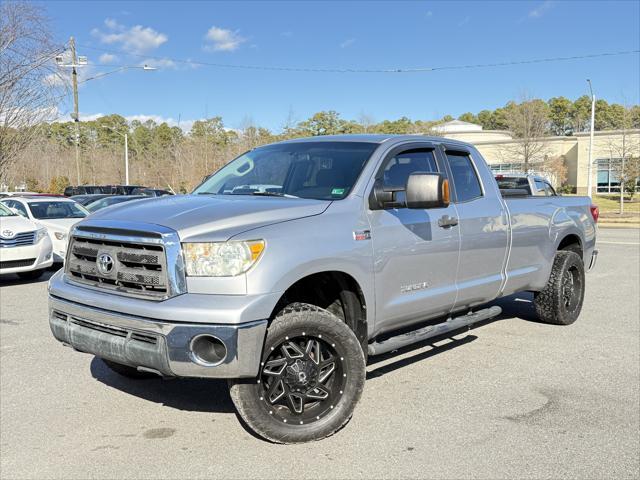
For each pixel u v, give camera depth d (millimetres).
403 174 4949
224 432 4164
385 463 3697
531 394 4906
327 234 4074
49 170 57812
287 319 3818
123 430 4203
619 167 38750
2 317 7855
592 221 7719
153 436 4105
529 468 3637
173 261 3619
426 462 3711
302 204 4180
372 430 4184
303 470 3611
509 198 6270
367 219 4402
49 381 5234
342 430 4184
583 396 4867
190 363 3549
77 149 31375
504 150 51875
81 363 5766
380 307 4496
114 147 79062
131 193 29453
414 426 4250
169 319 3545
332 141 5168
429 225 4891
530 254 6352
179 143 55344
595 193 51969
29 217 12906
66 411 4551
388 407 4605
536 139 44844
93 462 3729
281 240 3811
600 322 7461
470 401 4738
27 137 21641
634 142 38281
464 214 5324
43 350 6223
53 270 12703
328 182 4621
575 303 7301
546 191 12016
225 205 4113
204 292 3609
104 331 3889
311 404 4102
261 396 3809
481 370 5520
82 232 4160
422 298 4879
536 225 6379
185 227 3705
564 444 3971
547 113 53250
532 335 6785
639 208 40156
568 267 7035
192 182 45000
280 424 3881
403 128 61531
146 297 3693
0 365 5695
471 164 5777
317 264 3947
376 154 4746
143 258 3736
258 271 3645
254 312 3574
